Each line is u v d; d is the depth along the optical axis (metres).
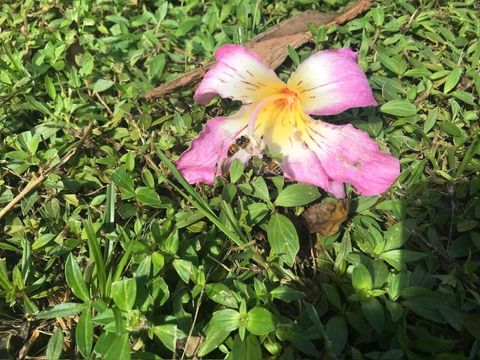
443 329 0.24
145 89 0.34
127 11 0.40
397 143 0.30
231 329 0.22
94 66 0.35
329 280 0.26
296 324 0.23
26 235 0.28
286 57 0.35
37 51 0.36
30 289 0.25
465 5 0.39
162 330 0.22
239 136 0.29
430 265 0.26
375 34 0.36
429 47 0.36
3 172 0.30
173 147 0.32
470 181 0.29
